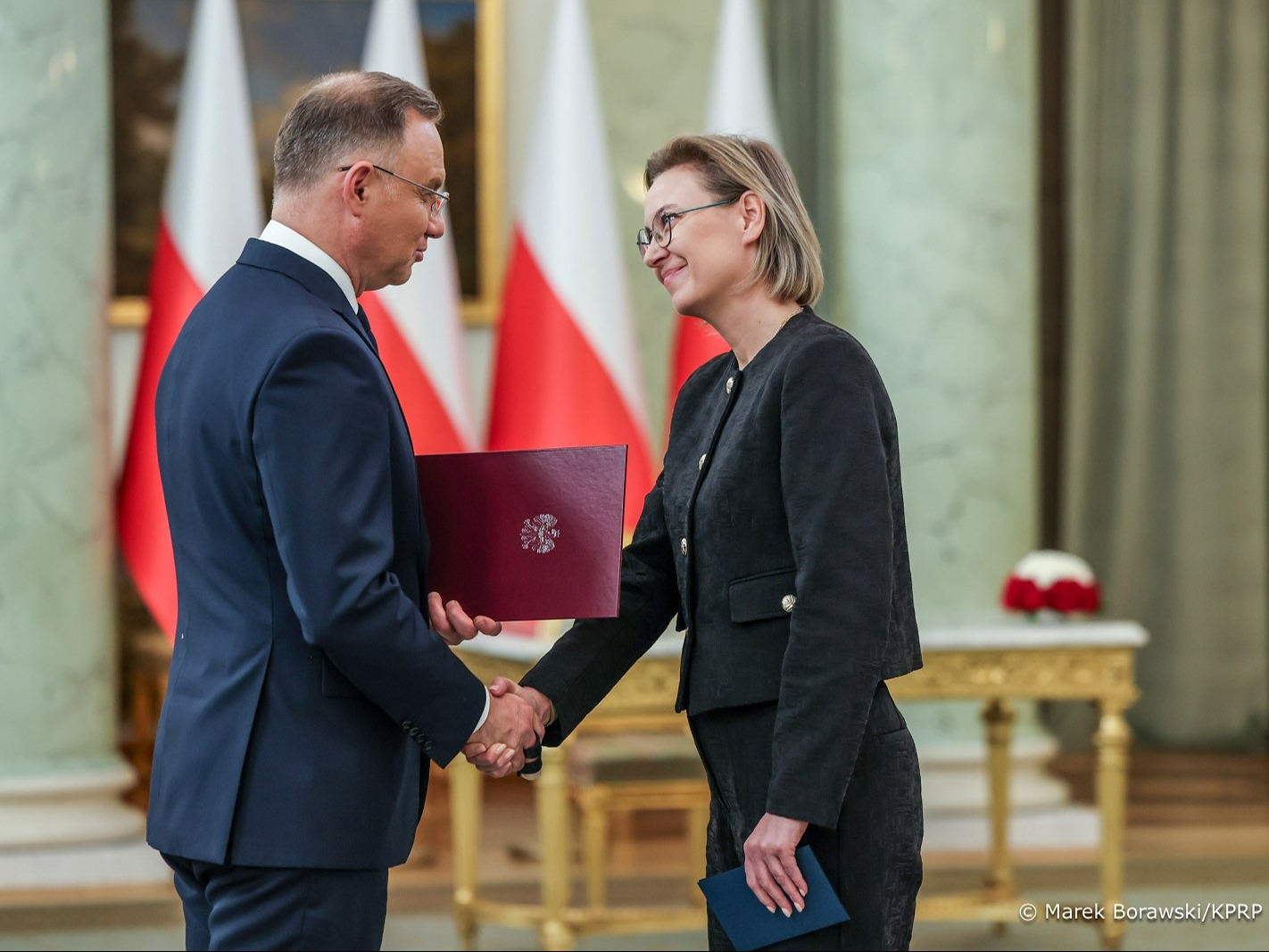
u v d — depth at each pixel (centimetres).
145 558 687
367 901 278
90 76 726
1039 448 1162
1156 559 1173
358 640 261
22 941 605
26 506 704
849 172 810
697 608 293
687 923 571
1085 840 779
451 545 305
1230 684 1170
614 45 994
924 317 798
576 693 318
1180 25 1155
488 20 1026
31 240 705
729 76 743
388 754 279
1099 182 1152
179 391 285
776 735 269
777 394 281
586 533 297
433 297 721
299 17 1012
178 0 1005
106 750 732
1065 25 1146
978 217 802
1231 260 1167
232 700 272
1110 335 1159
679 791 636
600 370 700
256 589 274
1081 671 604
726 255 296
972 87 802
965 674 598
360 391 269
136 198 999
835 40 825
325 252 291
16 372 703
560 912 567
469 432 729
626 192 987
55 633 711
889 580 269
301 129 292
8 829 698
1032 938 618
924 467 795
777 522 281
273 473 263
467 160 1028
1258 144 1166
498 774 296
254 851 267
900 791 278
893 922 275
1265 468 1175
